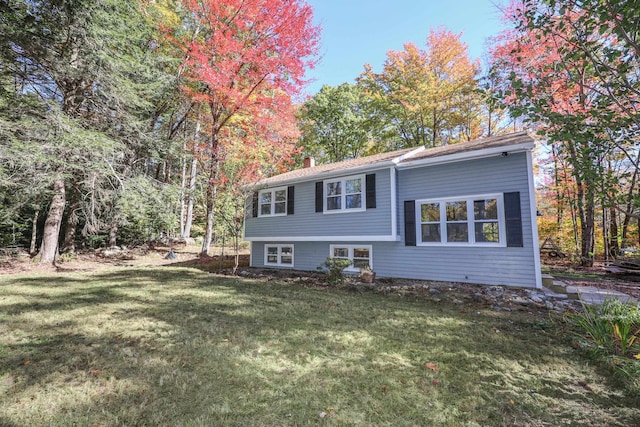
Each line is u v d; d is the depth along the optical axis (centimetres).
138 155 1339
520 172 788
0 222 1184
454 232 877
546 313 585
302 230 1172
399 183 985
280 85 1376
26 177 927
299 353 385
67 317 521
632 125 317
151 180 1253
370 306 639
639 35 283
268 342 421
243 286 859
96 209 1188
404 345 418
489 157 831
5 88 1077
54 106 916
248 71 1375
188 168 2295
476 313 589
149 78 1202
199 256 1576
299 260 1226
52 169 975
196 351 385
